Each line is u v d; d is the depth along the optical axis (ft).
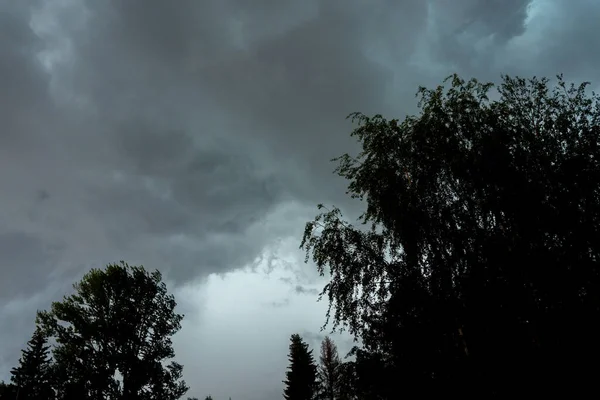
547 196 43.34
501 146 44.70
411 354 45.68
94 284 109.60
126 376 102.89
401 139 51.52
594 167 42.80
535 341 39.55
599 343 37.91
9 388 129.49
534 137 46.21
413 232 47.06
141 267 119.14
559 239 42.01
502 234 43.06
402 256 49.83
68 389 97.19
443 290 44.88
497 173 43.83
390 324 47.67
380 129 52.16
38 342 137.39
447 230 45.42
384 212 50.24
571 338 38.58
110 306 110.01
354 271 50.75
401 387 44.91
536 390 37.50
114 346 106.52
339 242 52.26
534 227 41.75
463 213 44.75
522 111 48.96
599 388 36.22
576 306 39.14
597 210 41.32
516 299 40.52
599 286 39.60
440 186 47.52
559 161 44.47
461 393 41.47
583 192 42.29
